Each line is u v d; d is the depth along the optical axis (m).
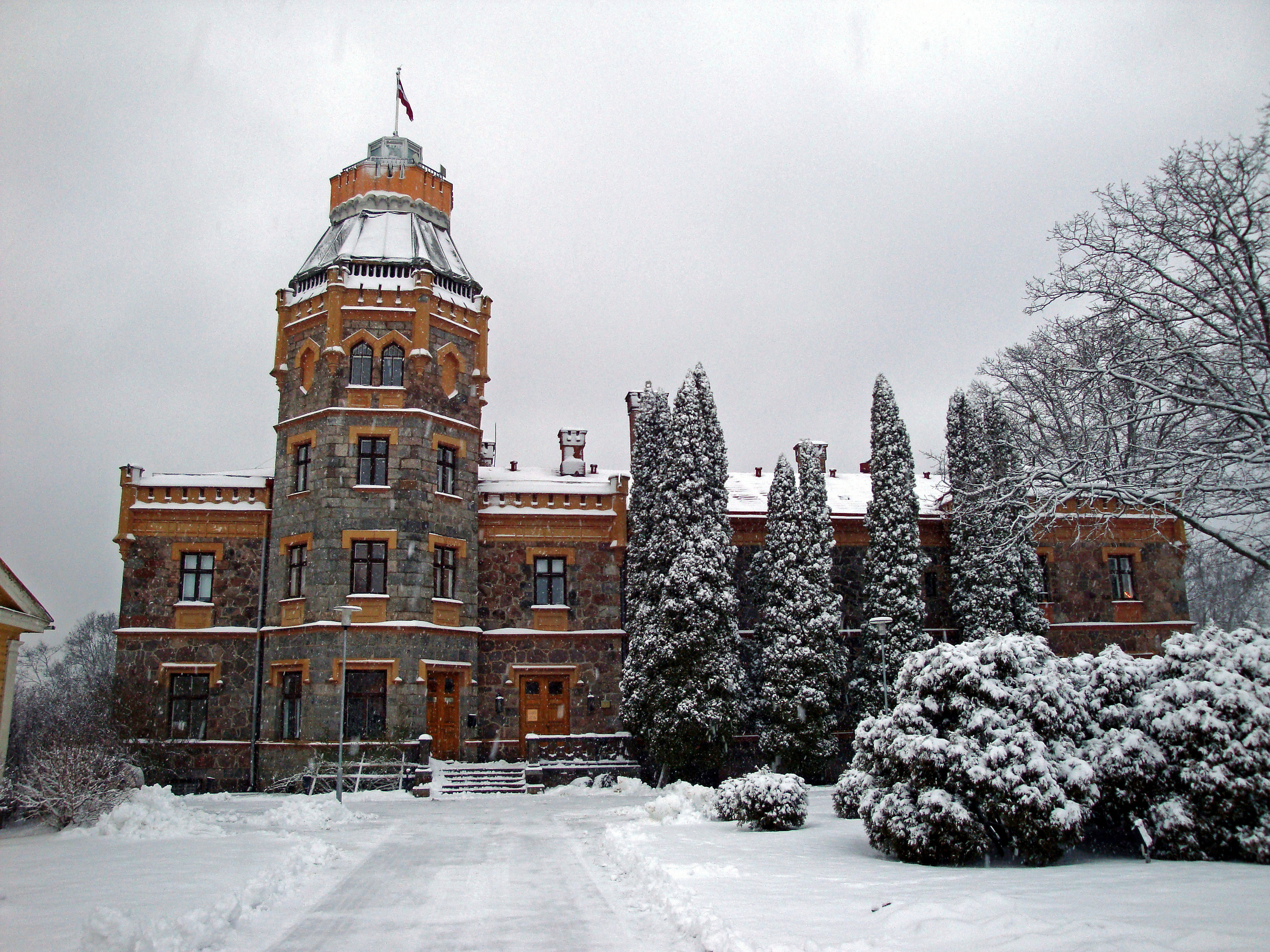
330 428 33.38
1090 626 38.44
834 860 14.36
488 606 35.88
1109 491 19.14
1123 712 15.41
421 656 32.34
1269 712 13.85
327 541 32.69
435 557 34.12
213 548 35.28
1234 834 13.77
